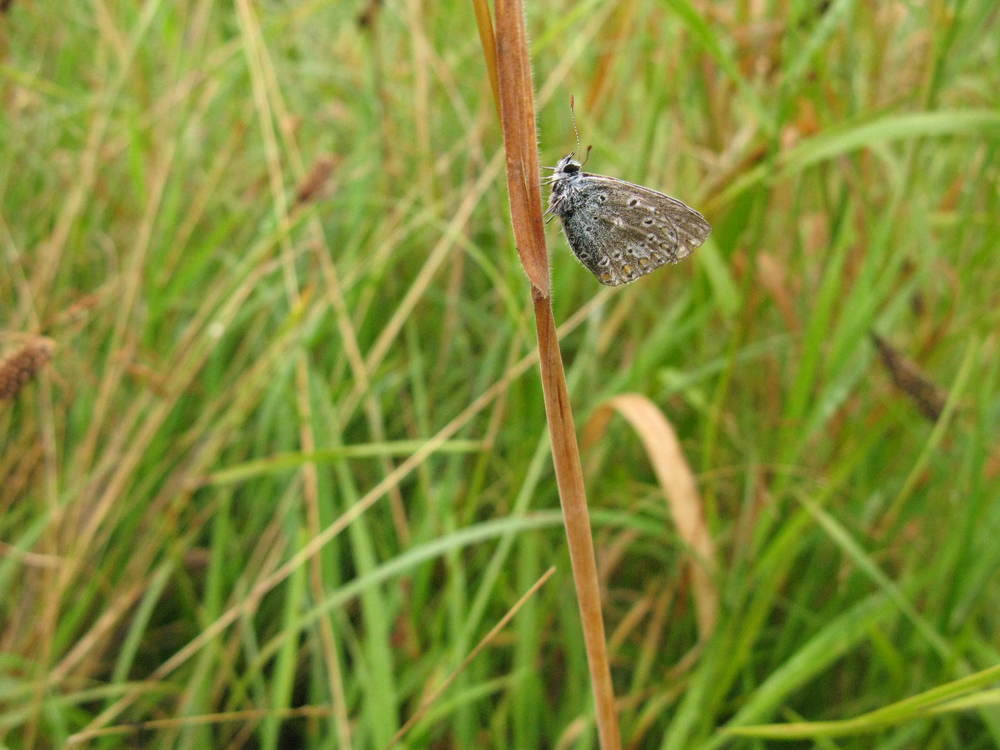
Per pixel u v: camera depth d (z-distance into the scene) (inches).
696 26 8.0
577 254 7.2
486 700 8.9
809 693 9.1
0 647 9.1
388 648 8.6
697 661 8.8
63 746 8.2
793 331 9.5
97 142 9.9
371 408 9.4
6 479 9.8
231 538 9.7
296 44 12.4
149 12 10.1
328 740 8.6
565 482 5.7
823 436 9.9
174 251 10.2
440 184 10.9
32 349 7.4
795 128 9.8
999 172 9.3
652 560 9.9
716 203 8.9
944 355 9.8
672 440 8.3
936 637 8.1
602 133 10.7
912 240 9.0
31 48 11.4
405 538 9.2
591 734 8.2
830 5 9.3
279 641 8.4
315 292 10.4
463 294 11.1
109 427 10.0
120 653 9.5
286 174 11.1
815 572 9.3
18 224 10.6
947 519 9.1
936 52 8.8
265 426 9.5
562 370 5.5
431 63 10.6
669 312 10.0
